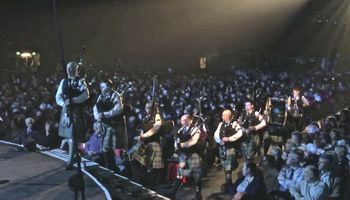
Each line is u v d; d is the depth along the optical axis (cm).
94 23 3475
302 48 4034
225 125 1020
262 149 1312
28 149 931
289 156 848
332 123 1166
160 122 938
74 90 699
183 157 949
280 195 865
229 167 1014
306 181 749
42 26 3272
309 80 2669
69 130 725
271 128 1240
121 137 820
